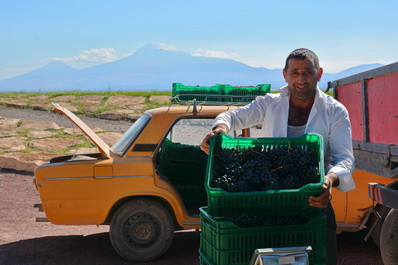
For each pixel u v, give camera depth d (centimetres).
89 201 698
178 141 809
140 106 2612
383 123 521
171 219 707
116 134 1895
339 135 394
